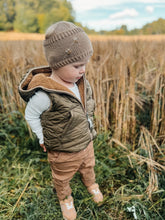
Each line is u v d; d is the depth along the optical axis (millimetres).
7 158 2154
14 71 2611
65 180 1425
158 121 2111
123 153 2100
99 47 3260
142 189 1734
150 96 2500
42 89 1116
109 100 2457
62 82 1212
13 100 2760
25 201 1683
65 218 1521
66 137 1238
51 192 1759
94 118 2301
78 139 1276
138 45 3191
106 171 1953
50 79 1124
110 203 1663
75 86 1310
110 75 2398
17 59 3008
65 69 1085
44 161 2121
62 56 1036
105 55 2703
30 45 3859
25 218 1562
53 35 1021
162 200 1612
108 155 2090
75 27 1048
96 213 1568
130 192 1748
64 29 1014
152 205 1593
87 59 1104
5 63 2662
